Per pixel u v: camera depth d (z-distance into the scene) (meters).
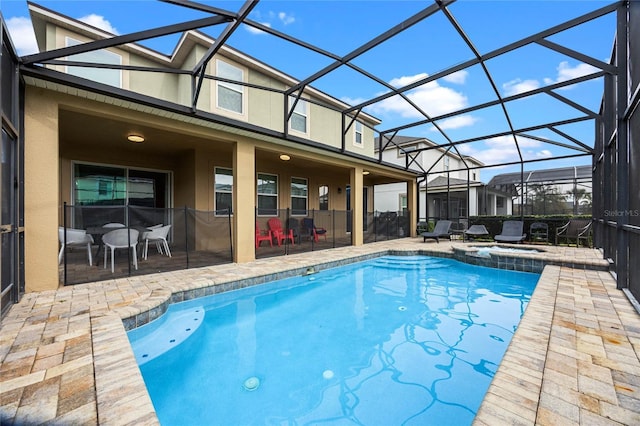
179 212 8.07
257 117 8.18
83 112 4.36
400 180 13.60
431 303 4.87
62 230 5.21
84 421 1.52
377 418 2.21
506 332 3.72
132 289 4.03
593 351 2.22
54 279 3.95
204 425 2.19
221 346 3.41
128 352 2.25
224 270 5.33
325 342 3.49
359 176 9.13
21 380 1.87
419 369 2.88
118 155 7.62
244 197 6.17
